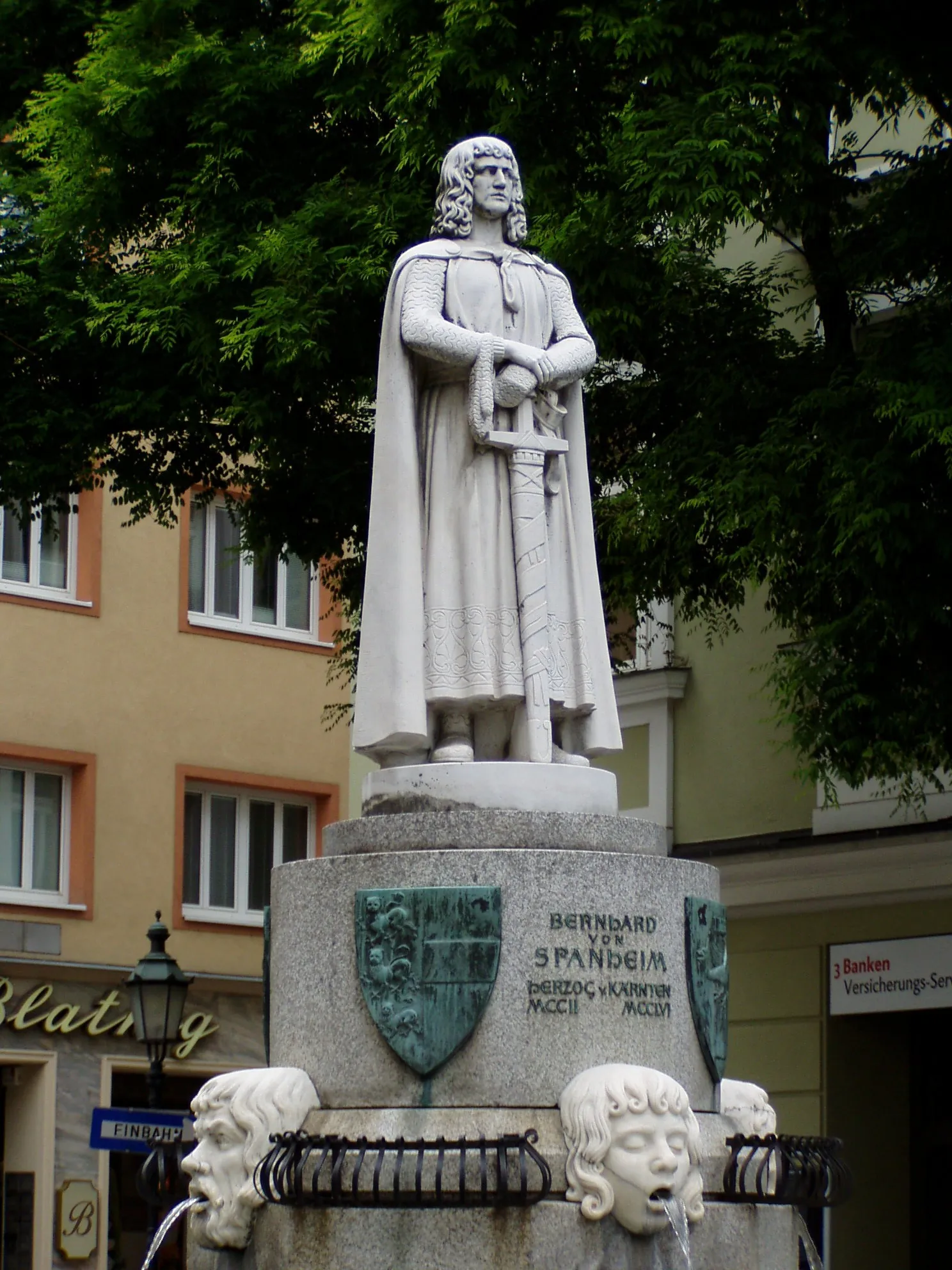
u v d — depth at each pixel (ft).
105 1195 77.51
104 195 57.72
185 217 56.39
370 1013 25.09
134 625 82.69
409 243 52.34
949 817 59.41
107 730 81.41
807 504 46.52
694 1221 24.70
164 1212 29.48
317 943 25.70
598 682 27.91
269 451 56.29
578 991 25.07
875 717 46.73
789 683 49.16
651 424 53.62
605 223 48.47
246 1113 25.14
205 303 53.93
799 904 62.75
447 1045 24.77
